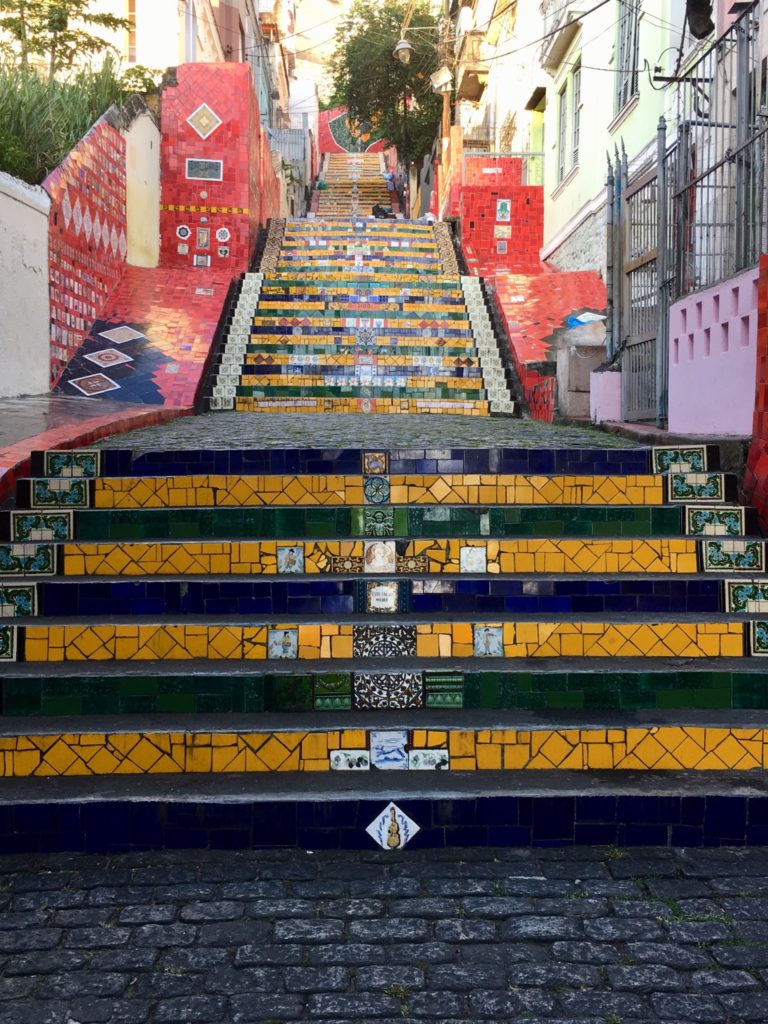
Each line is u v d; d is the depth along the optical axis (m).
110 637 3.69
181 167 13.57
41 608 3.95
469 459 5.03
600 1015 2.17
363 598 3.99
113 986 2.26
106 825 2.91
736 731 3.22
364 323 11.80
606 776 3.14
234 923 2.52
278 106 31.30
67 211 9.62
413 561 4.21
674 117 9.41
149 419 7.45
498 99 20.95
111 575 4.16
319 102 40.56
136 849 2.91
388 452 4.99
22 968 2.32
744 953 2.38
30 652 3.68
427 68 26.05
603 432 7.07
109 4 14.80
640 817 2.95
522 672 3.48
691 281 6.13
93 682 3.44
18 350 8.26
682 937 2.45
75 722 3.32
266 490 4.64
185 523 4.43
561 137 14.82
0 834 2.90
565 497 4.67
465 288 13.16
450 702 3.49
